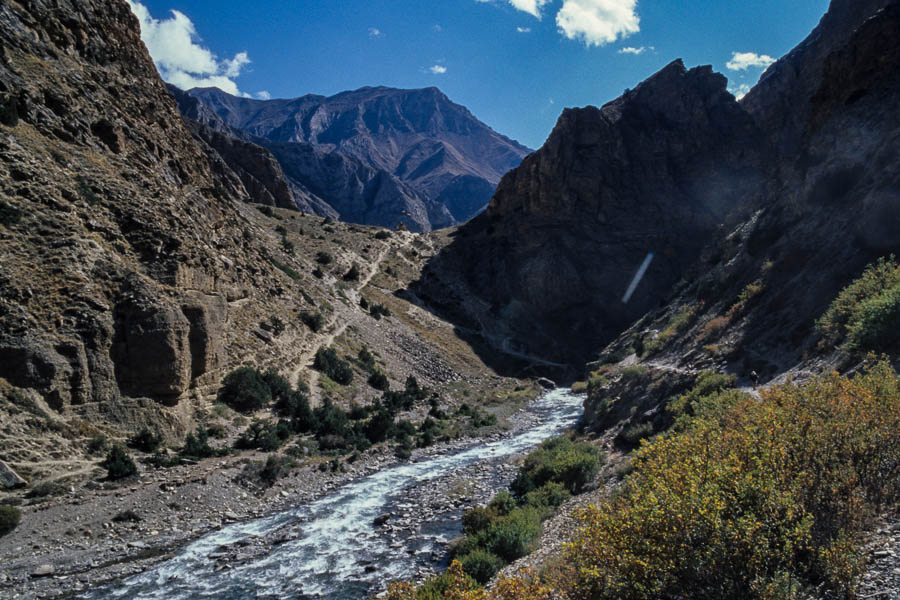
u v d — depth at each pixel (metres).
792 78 106.75
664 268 100.31
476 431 41.41
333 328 55.22
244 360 36.75
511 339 90.88
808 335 21.66
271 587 15.55
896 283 17.50
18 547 16.94
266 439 29.55
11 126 28.83
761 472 7.16
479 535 17.27
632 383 32.41
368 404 44.53
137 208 32.31
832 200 28.45
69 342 24.11
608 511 7.84
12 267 24.20
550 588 9.05
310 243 87.00
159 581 16.09
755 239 34.62
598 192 106.88
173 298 30.12
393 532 20.00
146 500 21.00
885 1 87.31
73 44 38.50
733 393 17.30
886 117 26.80
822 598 6.37
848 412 8.99
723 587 6.26
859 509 7.67
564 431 39.78
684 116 112.12
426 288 94.00
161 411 26.83
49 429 22.09
